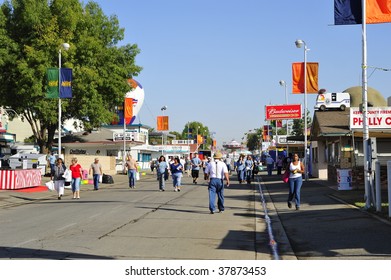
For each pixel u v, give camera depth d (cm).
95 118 4097
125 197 2147
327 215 1394
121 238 1044
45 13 3750
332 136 2516
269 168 4219
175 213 1525
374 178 1473
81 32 3922
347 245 948
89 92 3891
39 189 2584
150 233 1120
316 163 3494
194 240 1035
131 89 4569
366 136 1468
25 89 3678
